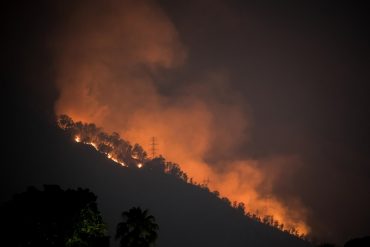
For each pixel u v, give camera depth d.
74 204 60.12
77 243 59.44
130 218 54.44
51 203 59.25
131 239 53.06
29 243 57.78
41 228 58.41
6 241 57.16
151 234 54.16
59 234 58.69
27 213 58.56
